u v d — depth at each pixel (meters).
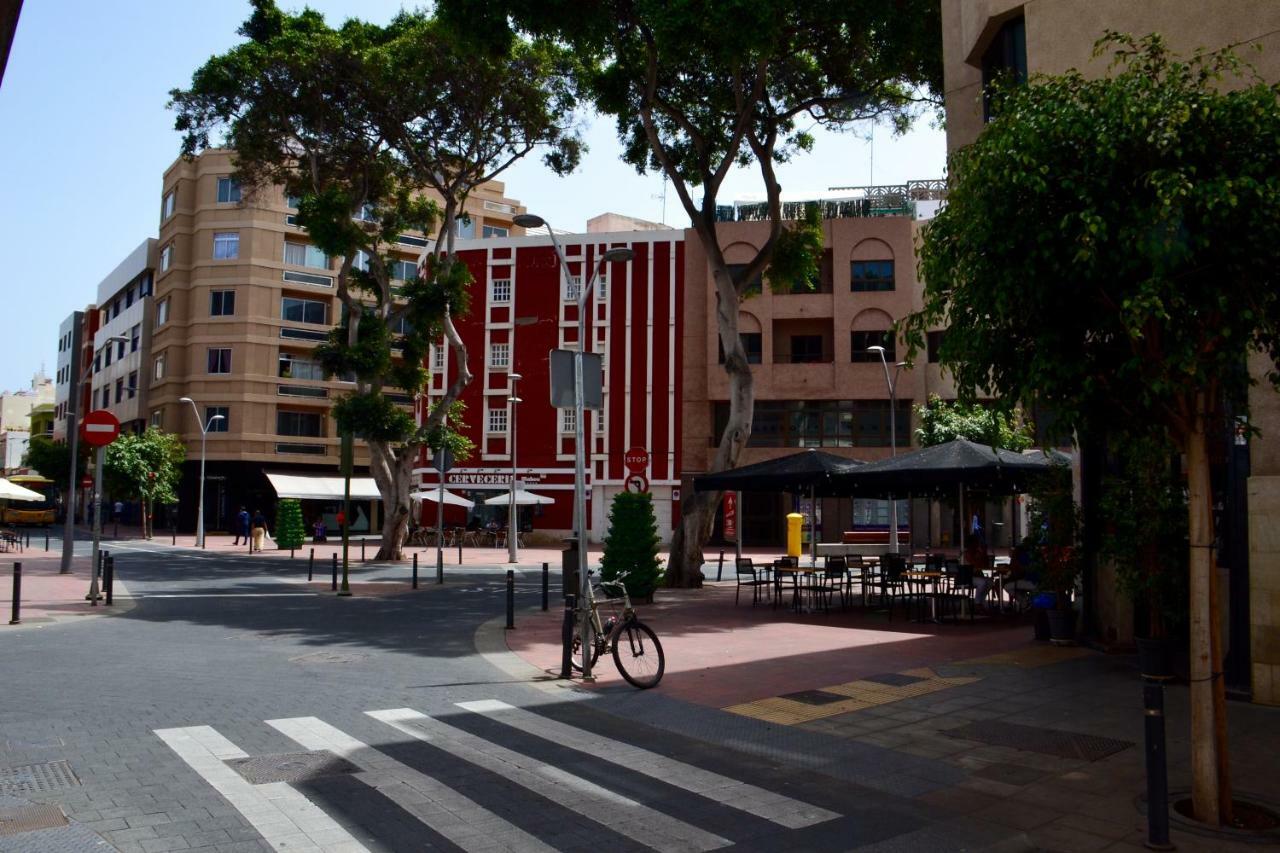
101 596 16.88
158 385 52.09
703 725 7.64
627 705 8.38
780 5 15.95
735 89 19.97
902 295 40.53
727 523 39.72
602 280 44.72
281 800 5.45
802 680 9.62
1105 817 5.39
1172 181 4.80
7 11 3.75
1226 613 8.89
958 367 6.01
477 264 46.47
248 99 25.62
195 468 48.78
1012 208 5.41
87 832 4.87
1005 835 5.10
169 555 31.16
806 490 17.33
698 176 23.47
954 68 13.93
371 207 30.08
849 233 41.12
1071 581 11.73
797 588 16.33
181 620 13.97
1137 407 5.74
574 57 24.61
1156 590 9.12
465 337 46.25
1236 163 5.09
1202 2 9.06
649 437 43.38
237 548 36.66
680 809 5.49
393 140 27.62
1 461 110.81
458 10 18.34
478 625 13.84
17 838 4.76
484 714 7.91
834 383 40.62
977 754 6.76
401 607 16.34
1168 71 5.68
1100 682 9.42
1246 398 5.74
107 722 7.27
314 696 8.48
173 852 4.62
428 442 29.23
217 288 49.34
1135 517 9.20
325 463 50.72
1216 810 5.20
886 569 16.77
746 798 5.72
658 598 18.62
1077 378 5.50
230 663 10.14
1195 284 5.12
